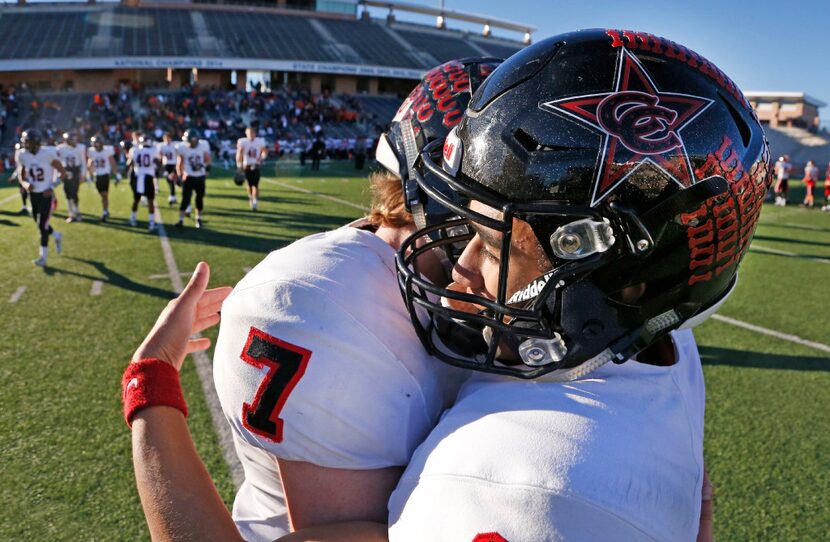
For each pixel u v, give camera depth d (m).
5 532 2.25
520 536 0.60
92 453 2.77
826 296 6.10
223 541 0.68
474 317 0.79
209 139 27.98
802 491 2.60
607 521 0.61
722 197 0.75
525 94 0.78
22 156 6.42
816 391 3.63
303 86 36.62
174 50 33.22
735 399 3.51
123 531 2.27
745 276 7.09
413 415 0.81
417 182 1.00
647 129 0.74
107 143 27.42
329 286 0.81
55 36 33.50
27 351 4.00
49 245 7.79
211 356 3.87
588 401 0.72
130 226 9.46
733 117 0.78
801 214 14.61
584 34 0.81
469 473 0.64
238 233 8.83
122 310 4.94
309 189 15.57
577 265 0.75
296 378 0.76
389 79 40.09
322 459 0.76
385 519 0.77
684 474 0.73
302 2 41.75
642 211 0.74
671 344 0.95
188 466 0.74
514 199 0.76
